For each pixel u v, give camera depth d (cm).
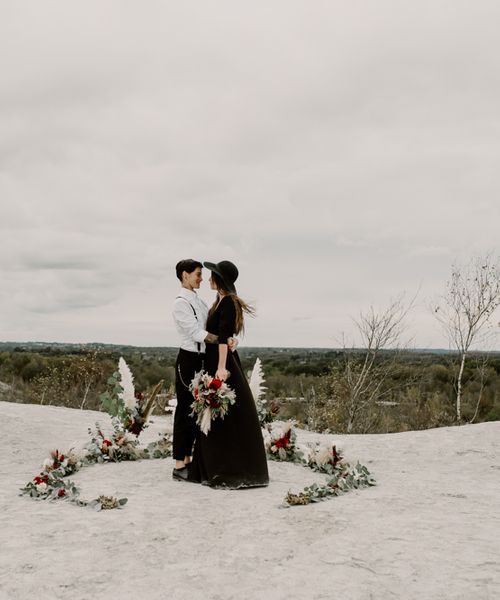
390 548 386
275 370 2781
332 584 328
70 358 1992
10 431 909
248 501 523
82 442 835
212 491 560
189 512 486
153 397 747
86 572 355
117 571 356
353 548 389
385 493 573
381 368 1642
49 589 330
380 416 1672
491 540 402
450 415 1722
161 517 470
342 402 1623
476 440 875
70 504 517
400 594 312
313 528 445
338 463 671
